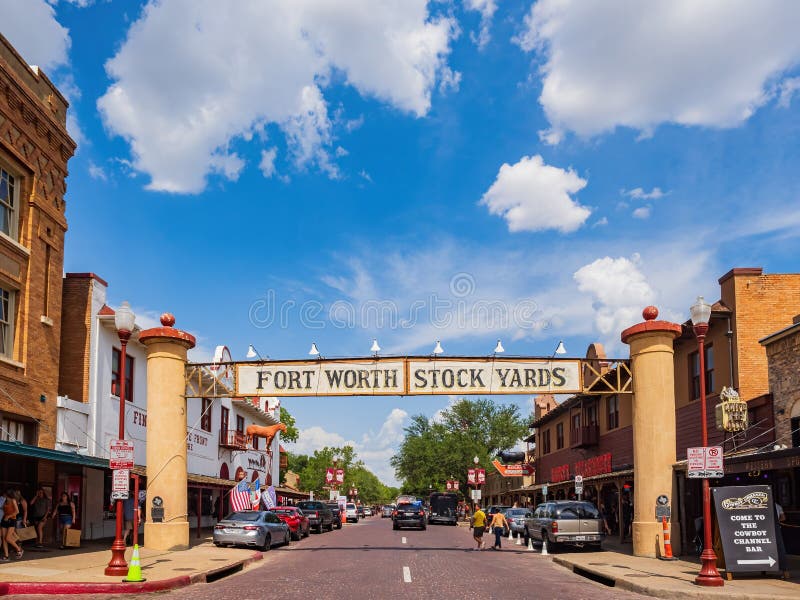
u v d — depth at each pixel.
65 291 26.00
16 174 22.23
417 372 24.03
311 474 110.25
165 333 23.91
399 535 37.16
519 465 56.09
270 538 25.38
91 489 25.66
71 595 13.65
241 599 13.21
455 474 76.56
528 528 27.69
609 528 34.12
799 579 15.68
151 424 23.73
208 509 39.94
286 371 24.33
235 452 45.22
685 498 25.97
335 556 22.86
